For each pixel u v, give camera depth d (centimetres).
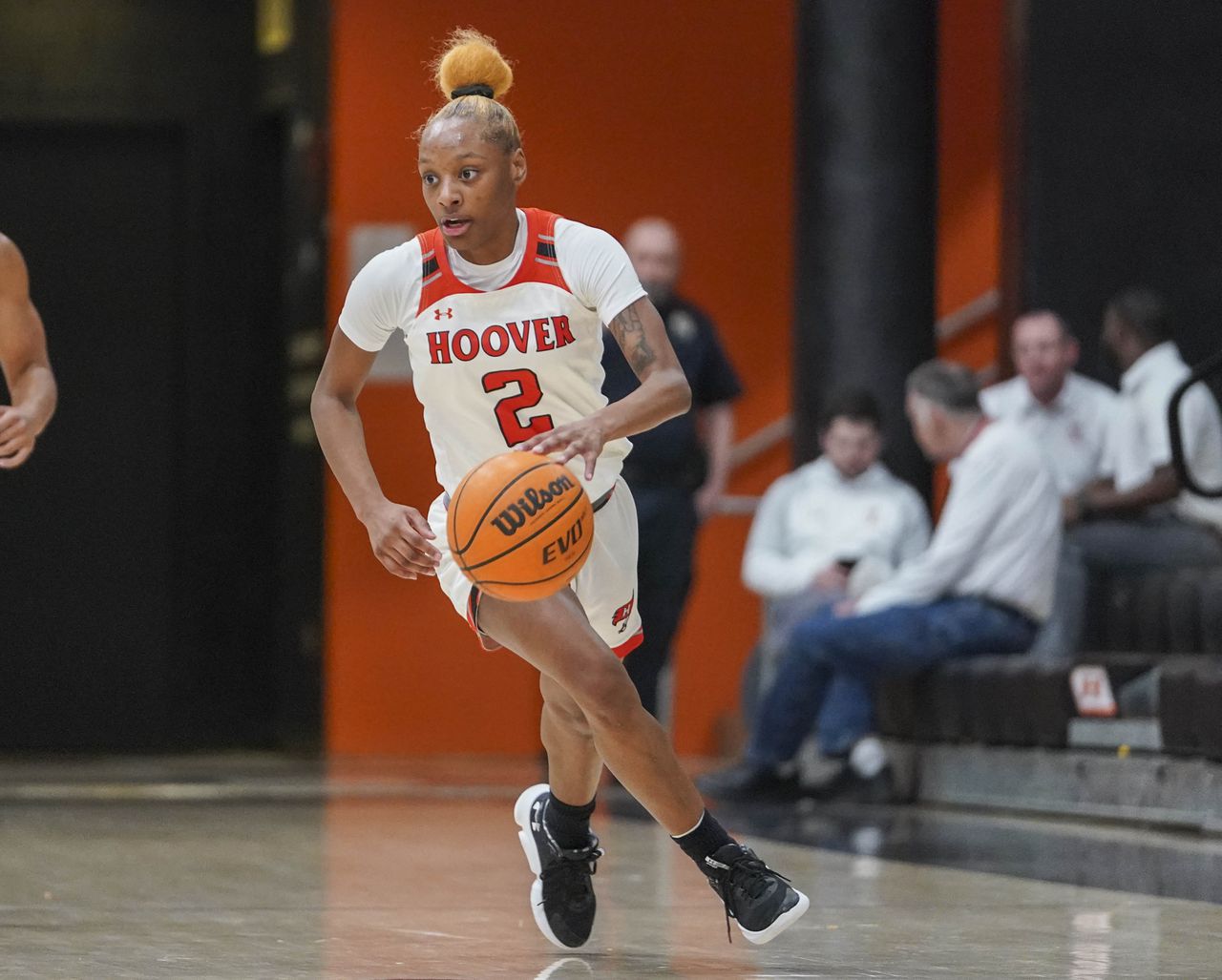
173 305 3344
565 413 1025
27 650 3306
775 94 3075
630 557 1055
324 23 3033
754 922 1015
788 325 3078
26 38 3278
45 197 3319
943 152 3109
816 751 2219
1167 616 1992
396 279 1020
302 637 3111
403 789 2369
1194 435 2130
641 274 2362
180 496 3331
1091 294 2552
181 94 3303
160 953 1050
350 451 1032
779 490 2392
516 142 995
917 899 1302
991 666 1988
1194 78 2533
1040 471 2064
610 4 3045
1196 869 1473
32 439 1181
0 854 1600
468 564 927
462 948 1082
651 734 995
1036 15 2566
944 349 3094
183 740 3319
